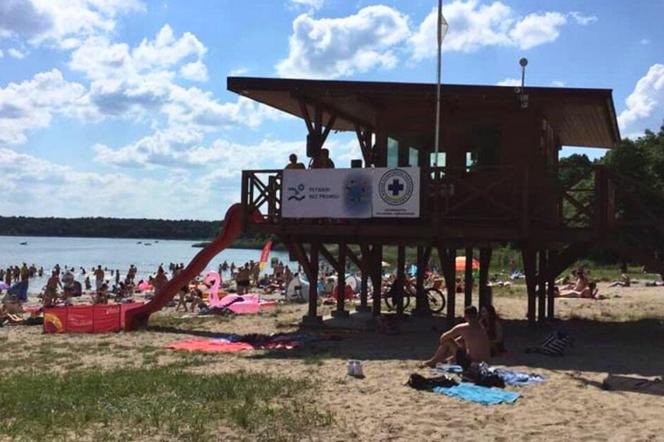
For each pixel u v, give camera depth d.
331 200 15.02
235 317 20.42
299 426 7.32
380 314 17.14
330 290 28.70
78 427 7.21
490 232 14.16
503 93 14.71
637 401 8.57
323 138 17.52
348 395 8.91
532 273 15.04
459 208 14.91
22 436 6.83
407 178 14.53
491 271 46.03
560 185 15.23
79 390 9.04
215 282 25.27
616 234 15.30
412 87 15.10
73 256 106.19
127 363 12.13
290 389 9.20
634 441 6.85
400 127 16.33
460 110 15.88
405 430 7.25
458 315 19.61
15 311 22.58
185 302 23.83
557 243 15.71
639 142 64.94
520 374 10.13
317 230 15.34
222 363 11.73
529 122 15.34
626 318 19.44
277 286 34.94
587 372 10.57
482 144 15.70
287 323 18.30
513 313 20.59
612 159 59.50
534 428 7.34
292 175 15.31
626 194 15.22
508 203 15.09
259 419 7.52
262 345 14.08
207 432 7.05
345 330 16.31
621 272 44.09
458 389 9.16
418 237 15.06
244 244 153.12
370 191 14.77
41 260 92.19
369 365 11.26
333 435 7.04
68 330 17.86
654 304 24.03
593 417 7.79
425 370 10.77
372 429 7.27
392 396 8.85
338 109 17.64
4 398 8.52
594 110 15.87
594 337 15.07
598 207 14.10
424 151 16.16
